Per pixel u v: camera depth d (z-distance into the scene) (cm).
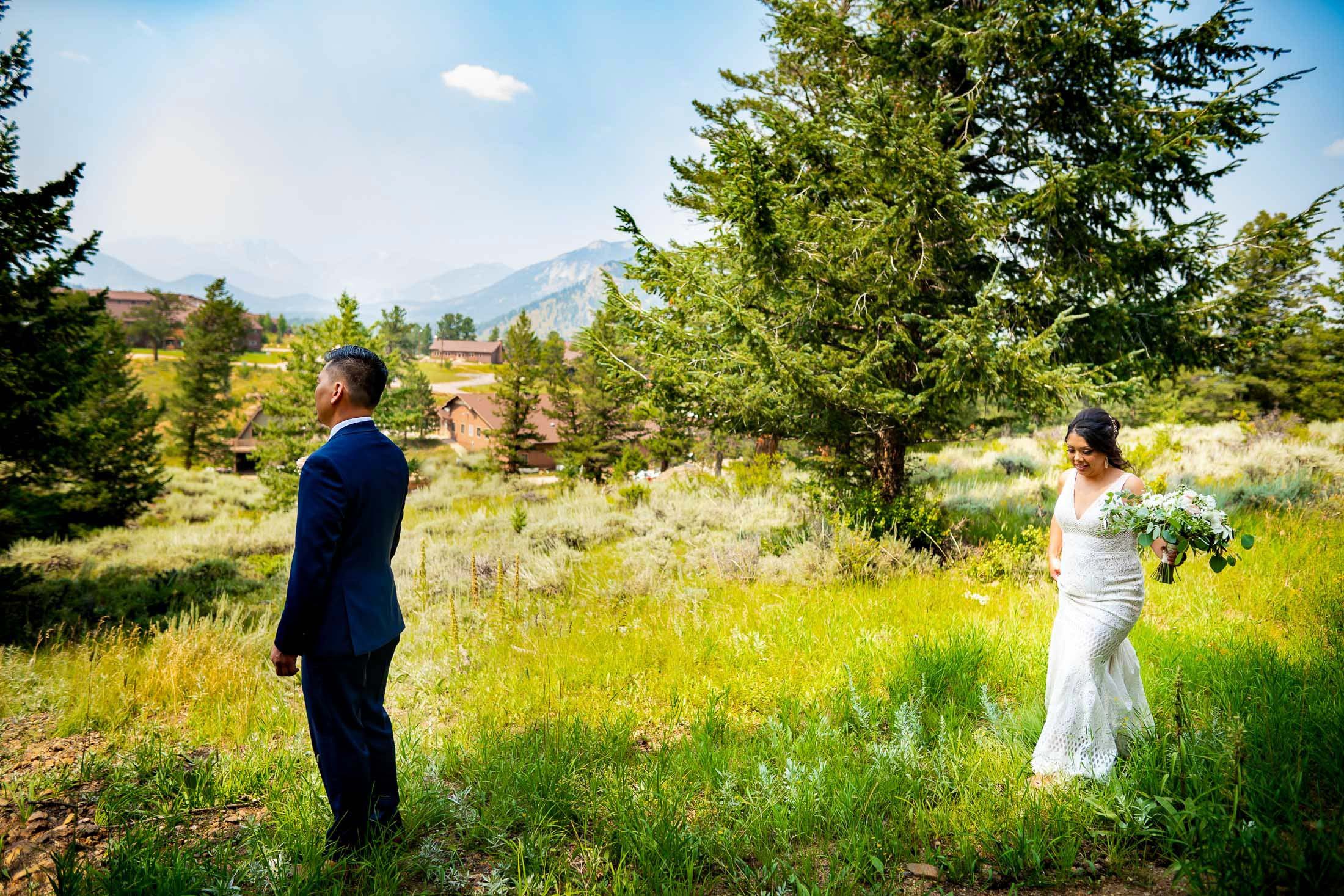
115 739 405
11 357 789
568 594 784
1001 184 881
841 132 790
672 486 1568
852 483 917
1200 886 219
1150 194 793
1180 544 297
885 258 766
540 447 6662
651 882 252
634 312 841
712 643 537
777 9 872
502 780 330
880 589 693
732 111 1232
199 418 5816
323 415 281
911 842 275
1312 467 1134
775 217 718
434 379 15488
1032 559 723
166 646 545
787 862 261
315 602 249
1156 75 791
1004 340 721
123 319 12431
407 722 436
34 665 551
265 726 419
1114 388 670
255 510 2816
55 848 285
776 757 346
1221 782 272
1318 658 405
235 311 5831
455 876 263
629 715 414
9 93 778
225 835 297
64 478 900
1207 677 390
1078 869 253
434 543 1191
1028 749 342
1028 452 1802
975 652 455
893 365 830
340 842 269
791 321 821
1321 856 222
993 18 758
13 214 788
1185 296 785
